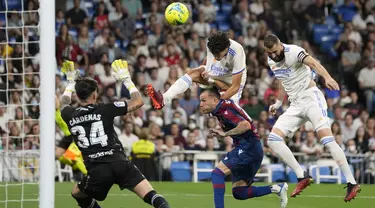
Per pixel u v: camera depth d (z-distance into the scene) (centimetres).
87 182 1472
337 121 3095
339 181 2806
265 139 2911
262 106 3200
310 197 2211
